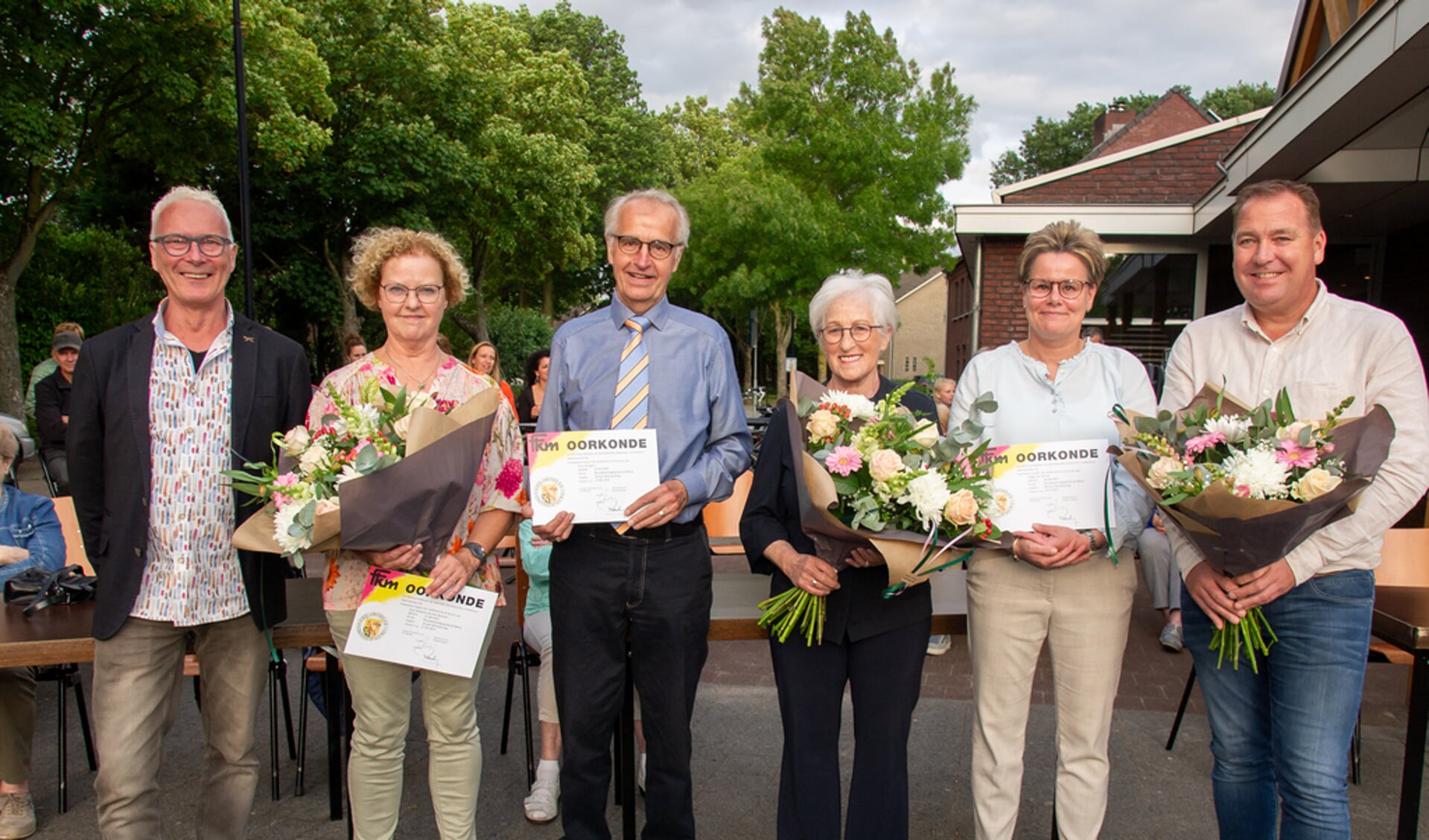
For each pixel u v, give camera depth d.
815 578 2.21
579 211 25.97
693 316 2.52
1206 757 3.41
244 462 2.25
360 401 2.36
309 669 3.18
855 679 2.30
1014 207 10.49
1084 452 2.21
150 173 18.95
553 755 3.07
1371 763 3.37
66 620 2.56
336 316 20.52
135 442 2.27
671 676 2.40
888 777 2.25
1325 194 7.07
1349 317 2.18
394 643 2.26
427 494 2.14
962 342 28.59
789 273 18.25
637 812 3.08
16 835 2.88
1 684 2.81
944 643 4.72
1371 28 4.60
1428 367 7.77
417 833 2.92
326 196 18.98
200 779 3.33
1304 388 2.19
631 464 2.29
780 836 2.31
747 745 3.63
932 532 2.06
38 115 11.61
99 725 2.30
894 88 17.67
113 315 17.42
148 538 2.29
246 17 13.45
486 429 2.27
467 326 27.16
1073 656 2.28
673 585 2.37
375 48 19.56
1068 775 2.33
